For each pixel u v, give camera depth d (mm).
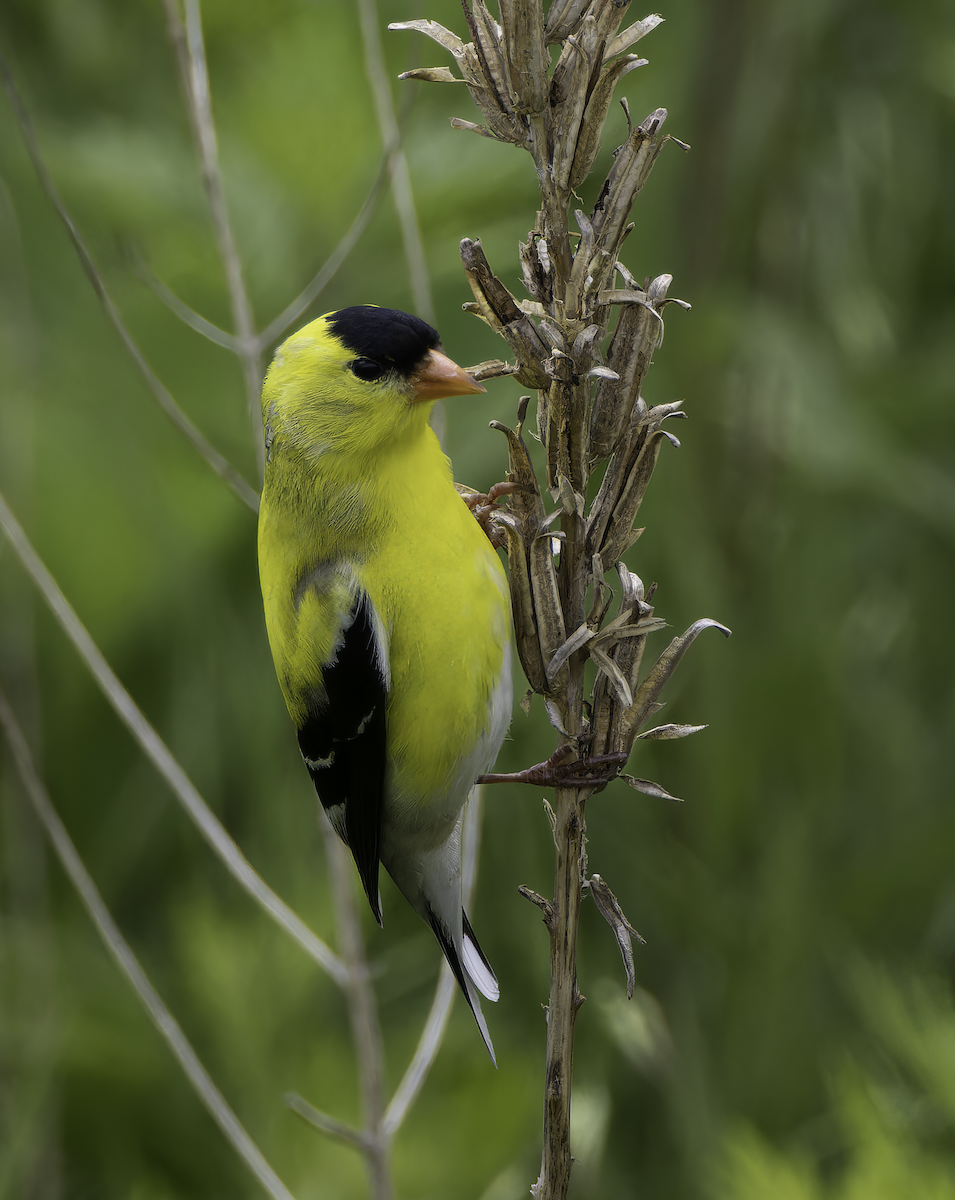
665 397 8406
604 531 4301
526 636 4305
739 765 7875
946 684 8656
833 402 8078
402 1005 7812
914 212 9172
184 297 7840
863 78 9422
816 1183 5656
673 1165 7039
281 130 7562
